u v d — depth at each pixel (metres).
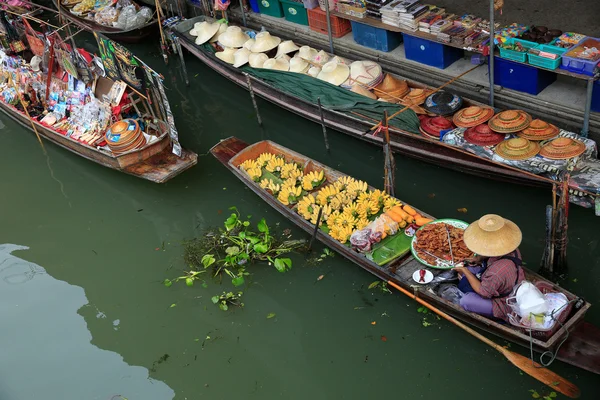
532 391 6.66
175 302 8.53
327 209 8.55
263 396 7.20
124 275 9.12
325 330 7.75
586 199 7.82
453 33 9.85
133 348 7.98
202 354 7.78
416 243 7.76
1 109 13.04
